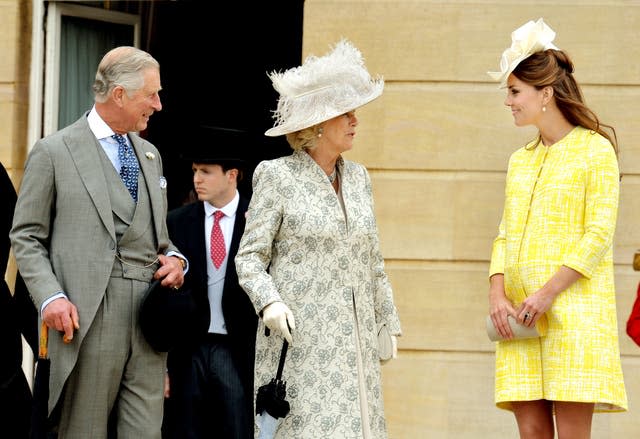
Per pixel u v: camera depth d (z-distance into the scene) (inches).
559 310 636.7
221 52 1024.9
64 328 624.1
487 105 837.8
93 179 647.1
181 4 999.0
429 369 837.8
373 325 647.8
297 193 633.0
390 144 844.6
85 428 647.8
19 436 673.6
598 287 642.2
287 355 628.1
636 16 826.8
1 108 909.8
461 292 837.2
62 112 936.3
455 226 839.1
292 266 631.2
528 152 673.6
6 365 668.7
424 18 842.8
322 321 627.5
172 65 1003.3
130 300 652.1
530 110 659.4
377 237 658.2
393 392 840.3
